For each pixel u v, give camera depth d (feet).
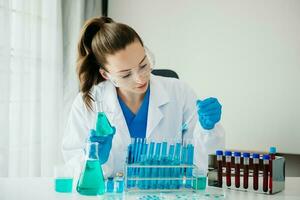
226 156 4.73
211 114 5.11
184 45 10.22
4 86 7.61
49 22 9.15
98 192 4.29
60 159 9.53
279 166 4.57
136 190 4.44
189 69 10.12
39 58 8.75
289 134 8.82
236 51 9.51
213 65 9.80
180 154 4.58
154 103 5.96
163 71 7.41
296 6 8.84
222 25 9.70
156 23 10.64
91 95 5.90
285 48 8.95
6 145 7.66
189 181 4.63
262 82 9.17
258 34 9.25
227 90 9.59
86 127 5.92
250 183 4.54
